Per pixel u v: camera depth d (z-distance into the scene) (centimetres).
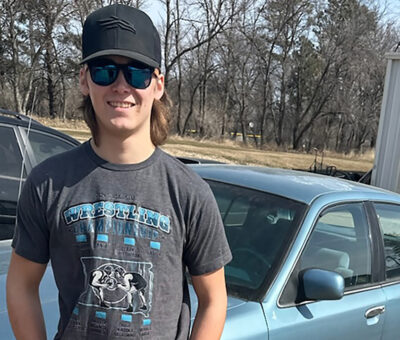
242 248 262
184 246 145
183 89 4647
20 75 3506
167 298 139
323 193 290
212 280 149
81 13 3059
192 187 142
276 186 296
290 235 259
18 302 142
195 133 4303
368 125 4588
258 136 4900
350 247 290
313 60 4347
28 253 141
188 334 152
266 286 238
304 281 243
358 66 3962
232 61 4306
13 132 393
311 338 242
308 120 4766
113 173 139
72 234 135
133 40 136
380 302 290
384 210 326
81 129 2823
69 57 3744
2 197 375
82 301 135
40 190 138
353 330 269
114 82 136
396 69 952
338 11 4041
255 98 4672
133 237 135
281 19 4134
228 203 292
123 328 134
